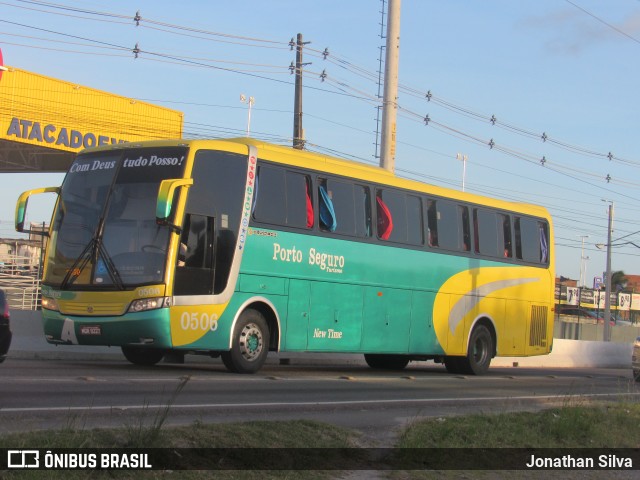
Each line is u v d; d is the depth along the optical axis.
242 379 15.14
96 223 15.53
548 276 24.41
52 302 15.64
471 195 22.16
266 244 16.52
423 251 20.36
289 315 16.97
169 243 14.88
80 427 8.16
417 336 20.08
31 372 14.24
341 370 21.36
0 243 45.53
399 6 26.62
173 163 15.36
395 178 19.92
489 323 22.38
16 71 41.28
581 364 37.00
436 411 12.51
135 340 14.90
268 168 16.70
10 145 43.75
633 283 121.19
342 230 18.25
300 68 40.81
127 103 45.59
